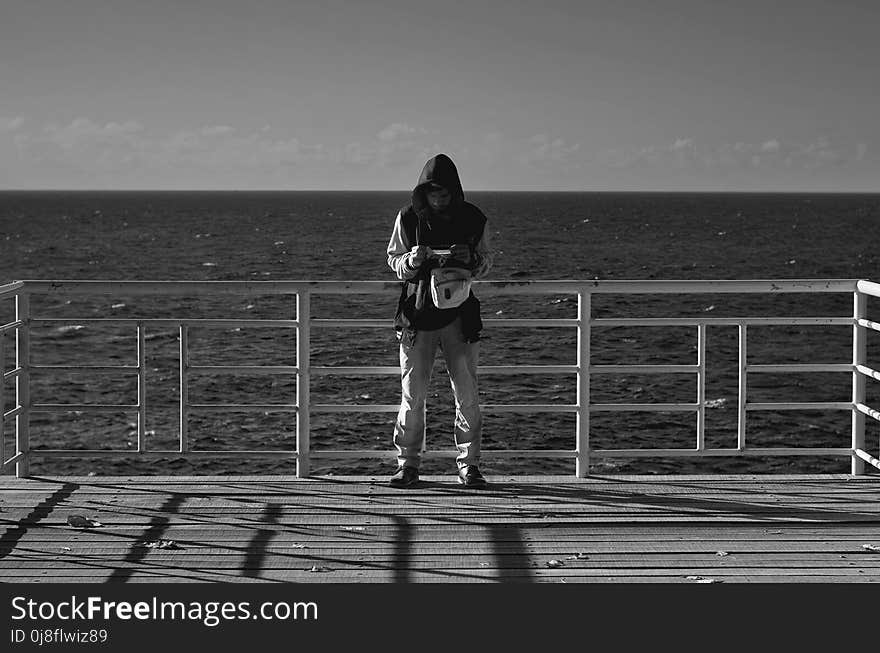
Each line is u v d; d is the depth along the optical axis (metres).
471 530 5.75
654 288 6.69
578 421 6.88
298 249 65.06
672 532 5.73
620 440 15.29
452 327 6.54
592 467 13.78
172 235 84.44
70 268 52.25
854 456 7.06
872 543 5.54
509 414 16.55
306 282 6.65
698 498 6.43
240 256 59.09
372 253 61.03
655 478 6.92
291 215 141.88
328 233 87.62
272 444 14.98
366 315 31.30
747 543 5.54
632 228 97.19
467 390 6.61
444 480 6.84
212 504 6.22
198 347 23.94
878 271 51.31
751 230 95.25
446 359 6.61
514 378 19.73
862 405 6.96
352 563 5.19
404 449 6.69
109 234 86.31
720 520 5.96
